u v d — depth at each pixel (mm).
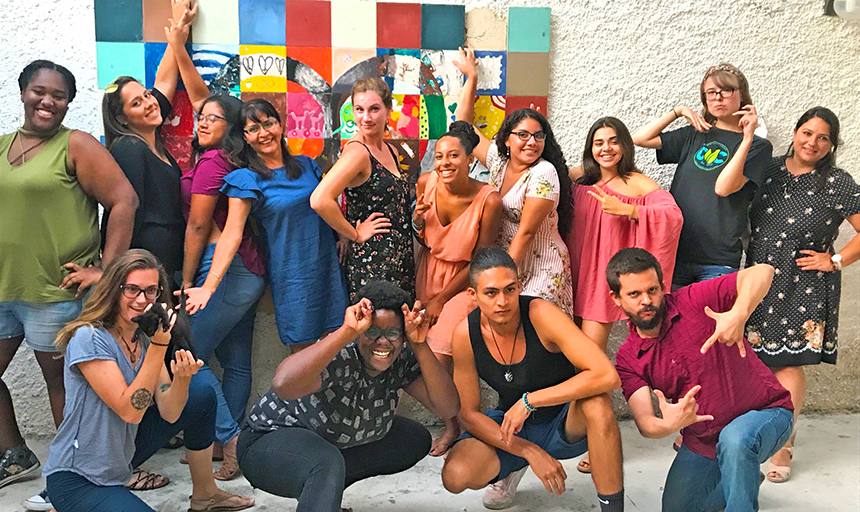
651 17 3789
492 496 2908
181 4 3408
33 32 3443
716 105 3412
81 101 3510
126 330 2426
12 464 3145
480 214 3152
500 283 2471
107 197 2979
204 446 2779
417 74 3668
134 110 3115
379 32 3617
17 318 3102
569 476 3232
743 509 2369
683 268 3520
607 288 3344
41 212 2922
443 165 3078
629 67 3812
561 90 3791
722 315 2412
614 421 2553
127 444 2434
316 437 2475
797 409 3375
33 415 3631
